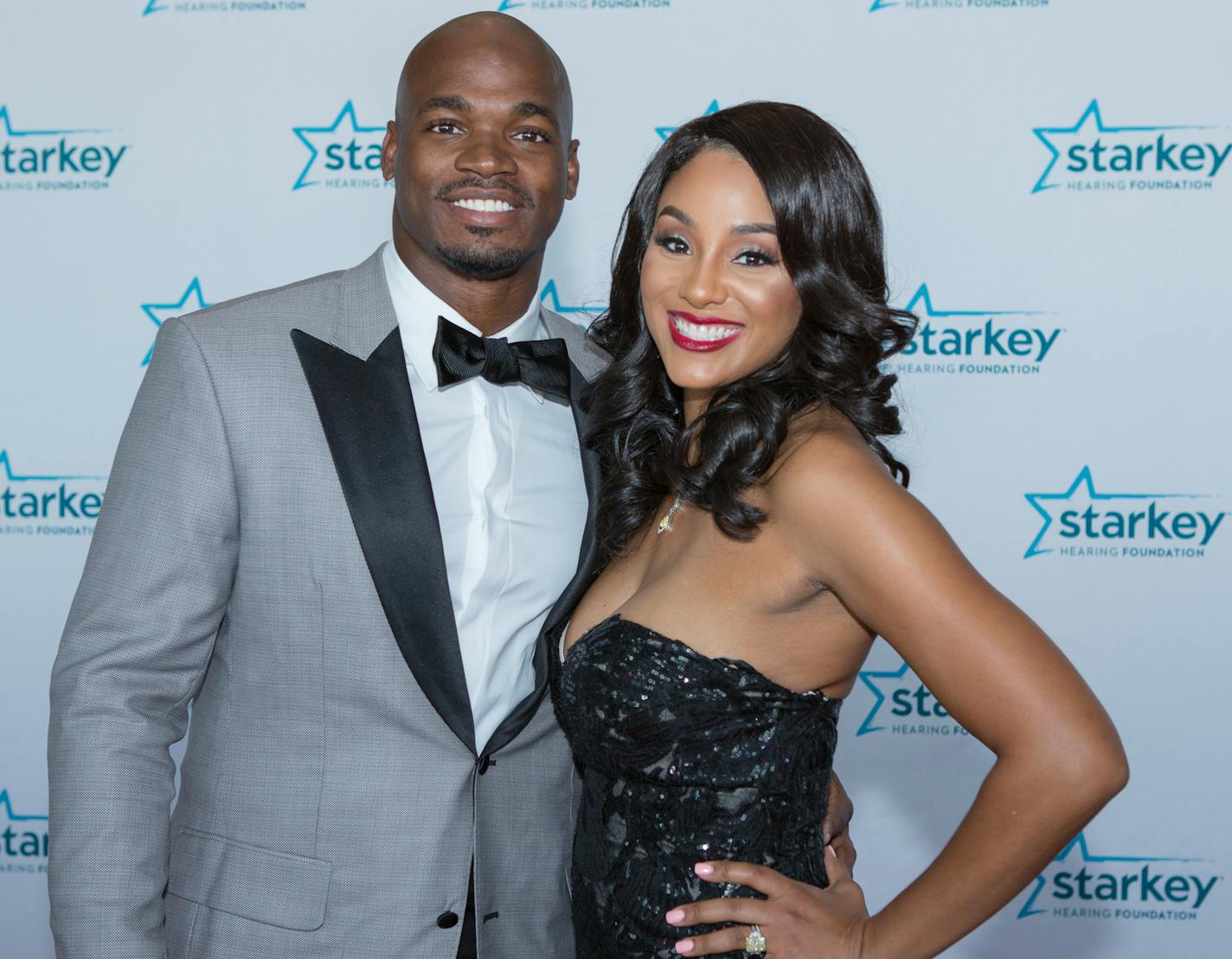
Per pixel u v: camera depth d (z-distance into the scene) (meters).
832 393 1.44
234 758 1.57
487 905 1.59
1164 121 2.58
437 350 1.64
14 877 2.80
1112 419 2.64
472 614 1.63
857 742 2.78
